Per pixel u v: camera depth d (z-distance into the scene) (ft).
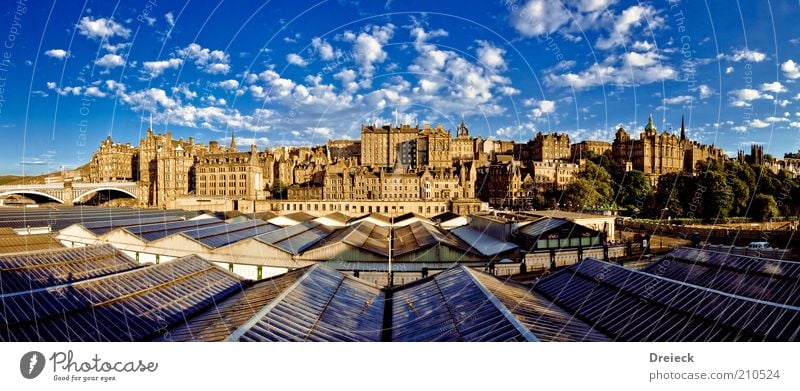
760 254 194.49
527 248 201.87
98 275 128.16
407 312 103.45
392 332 92.79
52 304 88.69
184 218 333.42
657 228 315.99
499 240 217.77
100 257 140.46
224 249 188.75
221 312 98.99
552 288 122.42
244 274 185.78
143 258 207.72
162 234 225.35
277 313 88.02
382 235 251.39
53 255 130.21
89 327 86.53
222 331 81.46
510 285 123.13
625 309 98.68
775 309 81.76
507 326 81.51
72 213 373.40
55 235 237.66
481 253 187.01
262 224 289.33
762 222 352.90
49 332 81.87
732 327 81.41
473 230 263.90
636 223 343.05
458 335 82.28
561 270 132.87
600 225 271.49
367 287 125.08
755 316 82.07
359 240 203.51
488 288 107.34
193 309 104.32
